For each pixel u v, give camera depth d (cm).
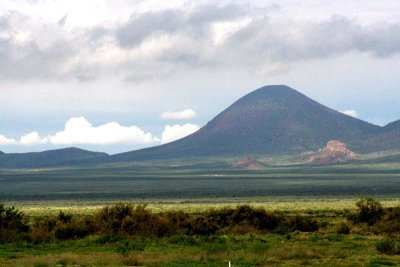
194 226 9262
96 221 9181
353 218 10900
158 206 19788
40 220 11038
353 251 6831
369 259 6159
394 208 10819
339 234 9012
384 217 10531
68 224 8850
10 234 8381
